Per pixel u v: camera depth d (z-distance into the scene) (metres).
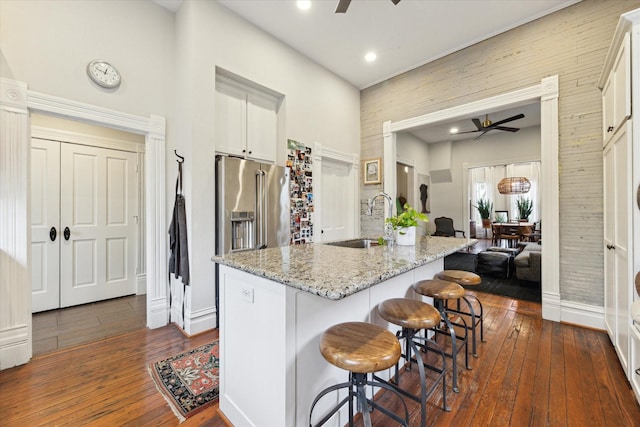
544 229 2.84
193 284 2.55
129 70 2.56
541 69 2.88
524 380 1.83
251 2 2.74
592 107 2.60
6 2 1.98
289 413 1.20
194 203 2.57
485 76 3.25
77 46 2.28
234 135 3.07
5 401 1.64
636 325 1.58
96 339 2.45
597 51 2.58
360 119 4.59
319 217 3.84
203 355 2.18
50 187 3.16
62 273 3.23
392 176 4.21
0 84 1.94
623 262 1.89
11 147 1.98
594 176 2.59
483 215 8.96
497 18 2.94
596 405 1.59
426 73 3.79
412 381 1.86
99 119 2.38
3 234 1.97
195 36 2.59
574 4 2.69
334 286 1.05
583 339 2.39
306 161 3.69
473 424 1.47
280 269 1.32
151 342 2.40
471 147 7.18
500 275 4.53
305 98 3.66
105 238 3.53
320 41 3.36
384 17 2.94
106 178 3.54
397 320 1.47
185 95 2.64
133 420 1.51
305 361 1.28
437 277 2.40
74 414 1.54
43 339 2.44
